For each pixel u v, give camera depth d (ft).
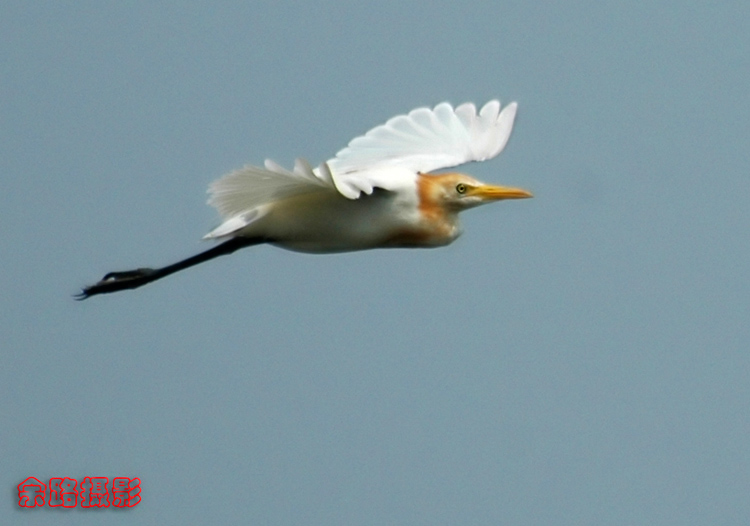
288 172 35.63
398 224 41.45
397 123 44.29
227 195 38.50
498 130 43.78
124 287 45.14
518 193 42.16
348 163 43.06
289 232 41.09
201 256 43.91
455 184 42.01
